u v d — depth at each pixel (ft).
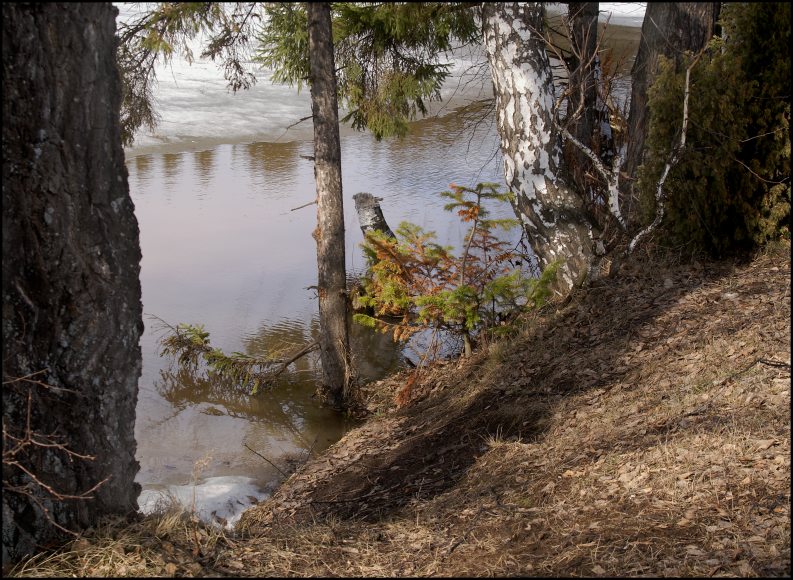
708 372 20.27
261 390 32.14
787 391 17.56
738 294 24.47
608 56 36.96
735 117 25.73
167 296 39.37
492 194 29.96
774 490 13.89
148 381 32.37
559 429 20.67
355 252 46.19
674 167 26.71
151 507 20.84
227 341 34.76
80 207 12.73
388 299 31.14
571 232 29.91
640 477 15.84
